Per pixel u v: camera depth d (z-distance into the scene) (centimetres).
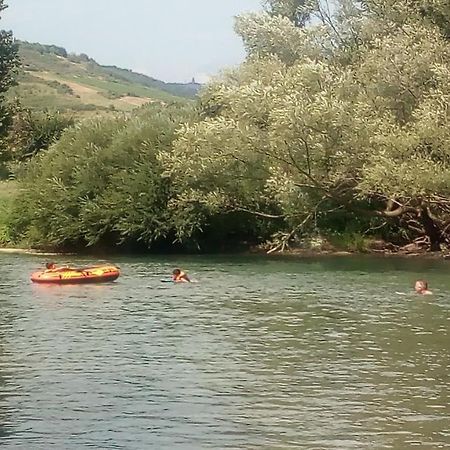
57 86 16275
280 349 1819
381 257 4128
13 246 4800
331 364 1669
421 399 1397
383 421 1272
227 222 4538
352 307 2448
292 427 1243
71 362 1688
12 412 1324
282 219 4559
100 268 3158
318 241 4488
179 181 4344
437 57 3903
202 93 4838
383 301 2575
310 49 4756
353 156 3788
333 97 3872
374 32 4559
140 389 1467
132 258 4188
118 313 2345
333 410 1332
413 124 3697
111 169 4462
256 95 3950
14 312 2367
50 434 1212
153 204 4391
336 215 4475
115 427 1246
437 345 1859
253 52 4975
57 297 2697
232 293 2781
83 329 2077
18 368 1631
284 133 3744
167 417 1297
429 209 4100
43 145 7669
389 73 3894
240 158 3981
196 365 1659
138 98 16675
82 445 1165
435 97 3659
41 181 4584
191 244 4516
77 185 4462
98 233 4406
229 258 4147
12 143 7488
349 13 4872
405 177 3481
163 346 1853
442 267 3606
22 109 7894
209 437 1199
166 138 4488
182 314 2323
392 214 4162
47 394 1433
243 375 1573
